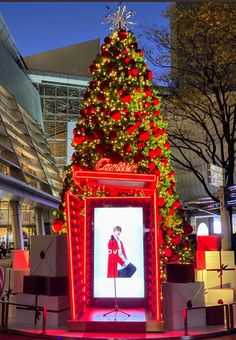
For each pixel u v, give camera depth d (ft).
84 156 35.88
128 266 32.76
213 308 31.94
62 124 284.41
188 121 85.10
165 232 36.27
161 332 28.25
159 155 37.88
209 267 35.47
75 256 29.71
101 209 33.09
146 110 37.42
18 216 150.92
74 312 28.76
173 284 30.53
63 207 35.96
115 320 28.71
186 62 64.13
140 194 36.68
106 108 35.53
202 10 56.75
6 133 148.36
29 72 279.08
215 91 63.21
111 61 36.29
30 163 168.55
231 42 57.98
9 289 35.06
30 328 30.14
